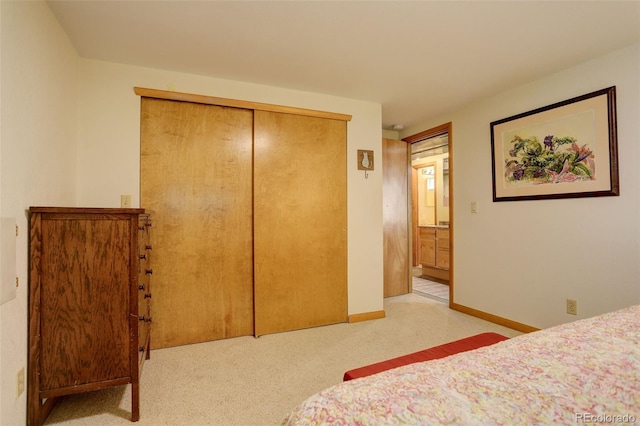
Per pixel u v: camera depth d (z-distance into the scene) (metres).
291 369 2.16
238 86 2.73
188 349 2.49
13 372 1.33
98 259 1.58
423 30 1.99
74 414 1.65
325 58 2.35
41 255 1.50
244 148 2.78
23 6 1.42
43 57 1.64
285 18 1.86
